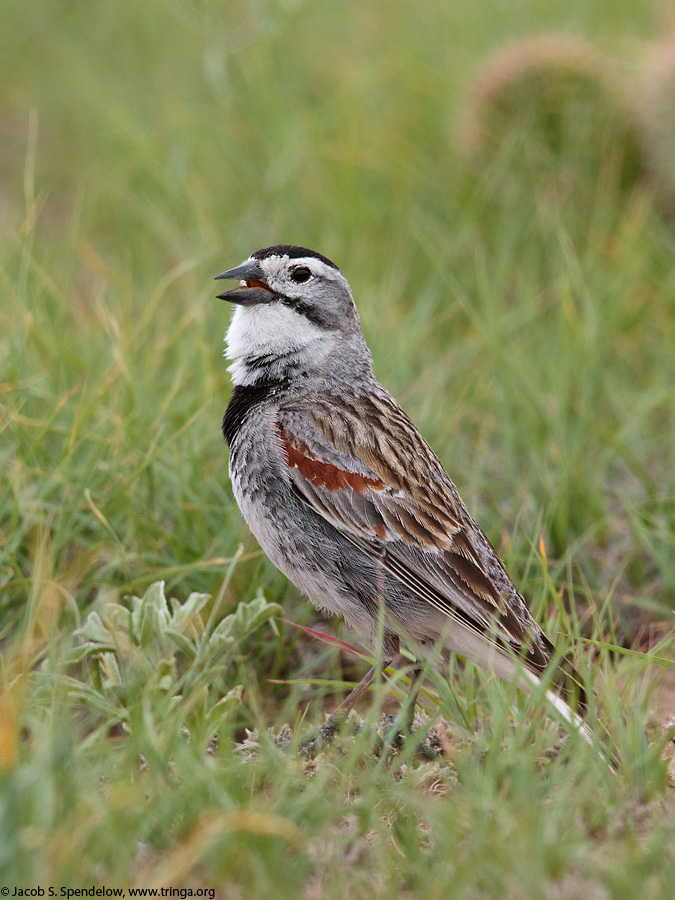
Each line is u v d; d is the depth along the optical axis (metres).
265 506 9.66
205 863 6.75
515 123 18.31
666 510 12.25
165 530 11.42
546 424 12.98
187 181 18.72
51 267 16.09
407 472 9.63
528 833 6.70
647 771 7.84
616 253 16.42
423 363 14.90
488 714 9.06
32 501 10.91
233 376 10.38
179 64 23.50
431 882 6.58
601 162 18.11
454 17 23.20
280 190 18.33
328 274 10.23
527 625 9.43
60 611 10.27
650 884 6.57
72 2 26.47
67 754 6.91
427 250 16.25
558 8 22.95
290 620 11.20
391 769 7.75
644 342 15.73
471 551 9.55
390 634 9.62
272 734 8.84
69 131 23.31
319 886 6.83
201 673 9.23
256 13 20.75
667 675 10.51
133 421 11.77
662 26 20.61
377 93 21.33
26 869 6.20
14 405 11.51
